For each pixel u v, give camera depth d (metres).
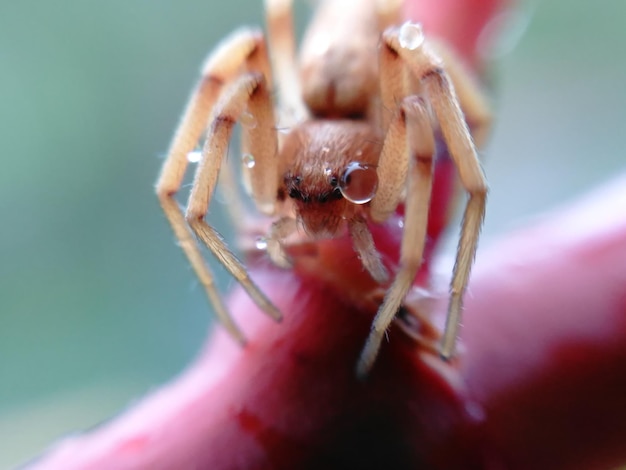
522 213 0.05
